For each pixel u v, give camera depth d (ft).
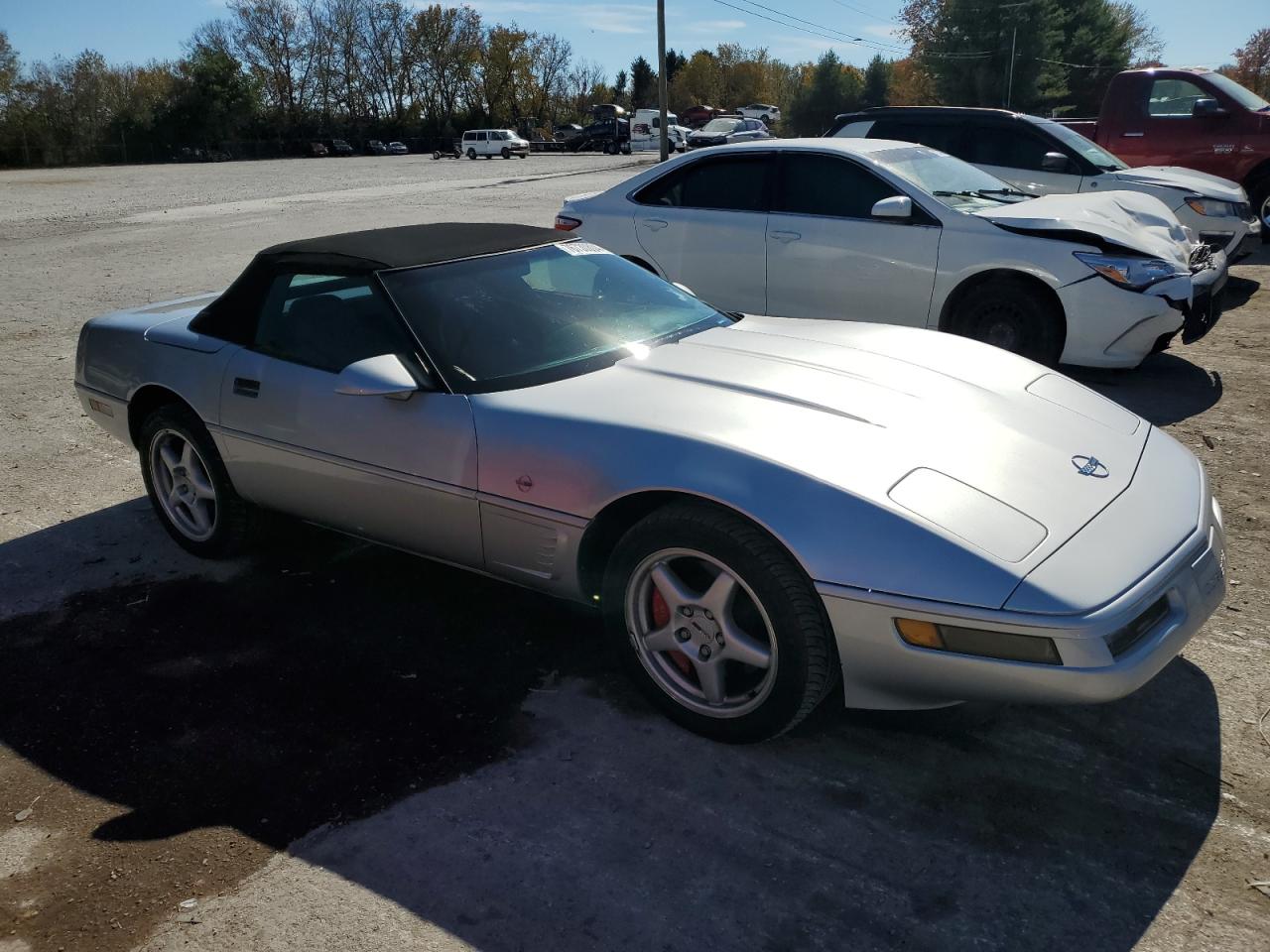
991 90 166.40
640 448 9.25
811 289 21.89
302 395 11.69
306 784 9.00
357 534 12.05
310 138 258.98
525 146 175.42
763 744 9.42
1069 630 7.55
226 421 12.53
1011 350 20.29
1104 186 27.48
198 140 238.68
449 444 10.43
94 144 230.89
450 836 8.28
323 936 7.29
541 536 9.96
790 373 10.61
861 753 9.23
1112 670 7.61
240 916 7.50
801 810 8.48
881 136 30.68
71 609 12.46
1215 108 35.19
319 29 276.21
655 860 7.95
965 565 7.87
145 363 13.53
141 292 36.19
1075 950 6.97
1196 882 7.54
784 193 22.13
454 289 11.67
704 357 11.10
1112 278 19.02
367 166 154.10
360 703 10.23
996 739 9.37
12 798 8.95
